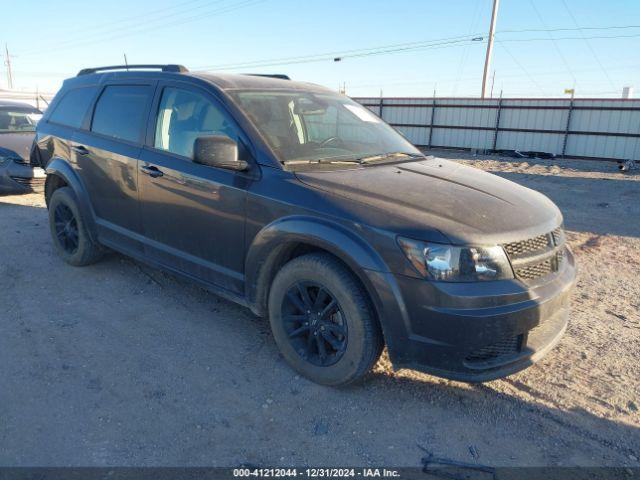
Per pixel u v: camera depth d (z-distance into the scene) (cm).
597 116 2077
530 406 313
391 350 291
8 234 651
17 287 480
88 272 519
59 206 532
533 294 286
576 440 284
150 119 425
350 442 280
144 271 523
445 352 278
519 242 291
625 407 313
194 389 325
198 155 328
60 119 539
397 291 279
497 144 2375
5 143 863
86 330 399
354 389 328
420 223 280
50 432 281
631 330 417
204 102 386
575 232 764
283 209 322
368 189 315
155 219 415
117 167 443
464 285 271
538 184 1299
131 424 290
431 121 2562
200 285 394
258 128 360
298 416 300
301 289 326
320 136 394
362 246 288
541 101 2206
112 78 487
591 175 1539
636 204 1011
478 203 310
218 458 265
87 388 323
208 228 371
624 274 564
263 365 354
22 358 356
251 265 344
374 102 2752
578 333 409
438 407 312
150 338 389
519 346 296
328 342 325
